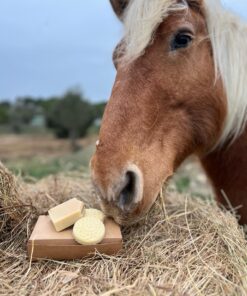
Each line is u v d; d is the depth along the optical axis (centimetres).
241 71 59
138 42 51
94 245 50
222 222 57
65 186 76
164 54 54
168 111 55
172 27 53
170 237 54
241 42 59
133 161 50
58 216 52
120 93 53
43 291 44
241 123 61
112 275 47
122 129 51
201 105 57
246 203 66
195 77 55
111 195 49
